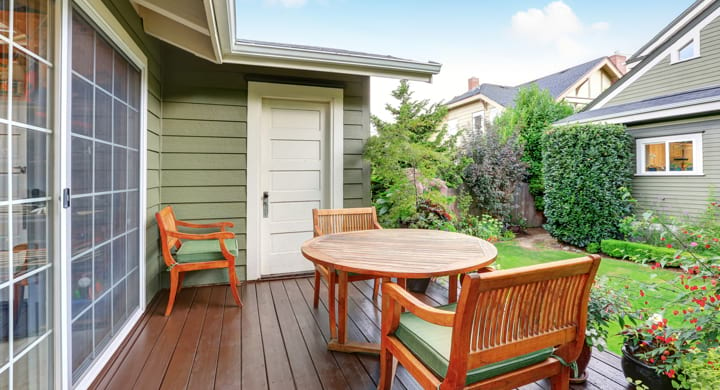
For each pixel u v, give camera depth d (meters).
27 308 1.31
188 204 3.38
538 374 1.25
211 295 3.15
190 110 3.38
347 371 1.88
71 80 1.61
